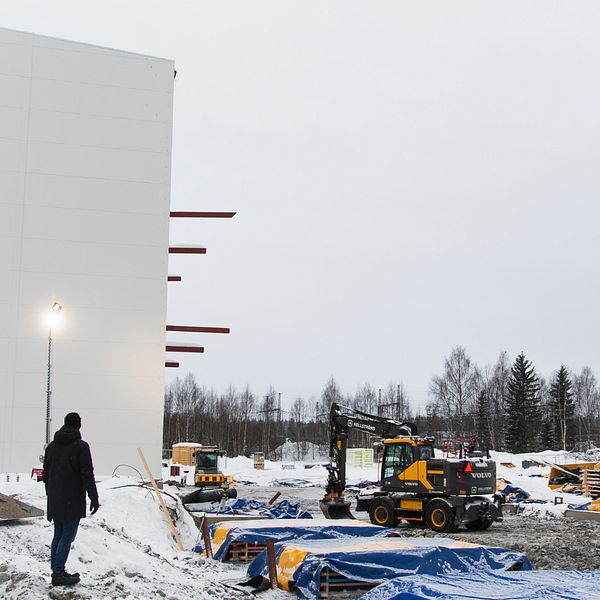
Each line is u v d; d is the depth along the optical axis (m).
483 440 88.44
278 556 13.21
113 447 36.03
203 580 12.71
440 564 12.54
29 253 36.28
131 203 37.72
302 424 126.38
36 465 35.00
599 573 10.62
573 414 94.50
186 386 113.12
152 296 37.38
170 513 19.19
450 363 92.38
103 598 9.21
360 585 12.48
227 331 39.94
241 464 66.44
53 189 36.91
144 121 38.34
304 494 39.31
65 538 9.41
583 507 28.22
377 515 24.42
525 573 10.56
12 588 9.23
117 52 38.41
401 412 111.94
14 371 35.50
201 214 40.72
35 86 37.28
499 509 23.77
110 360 36.56
